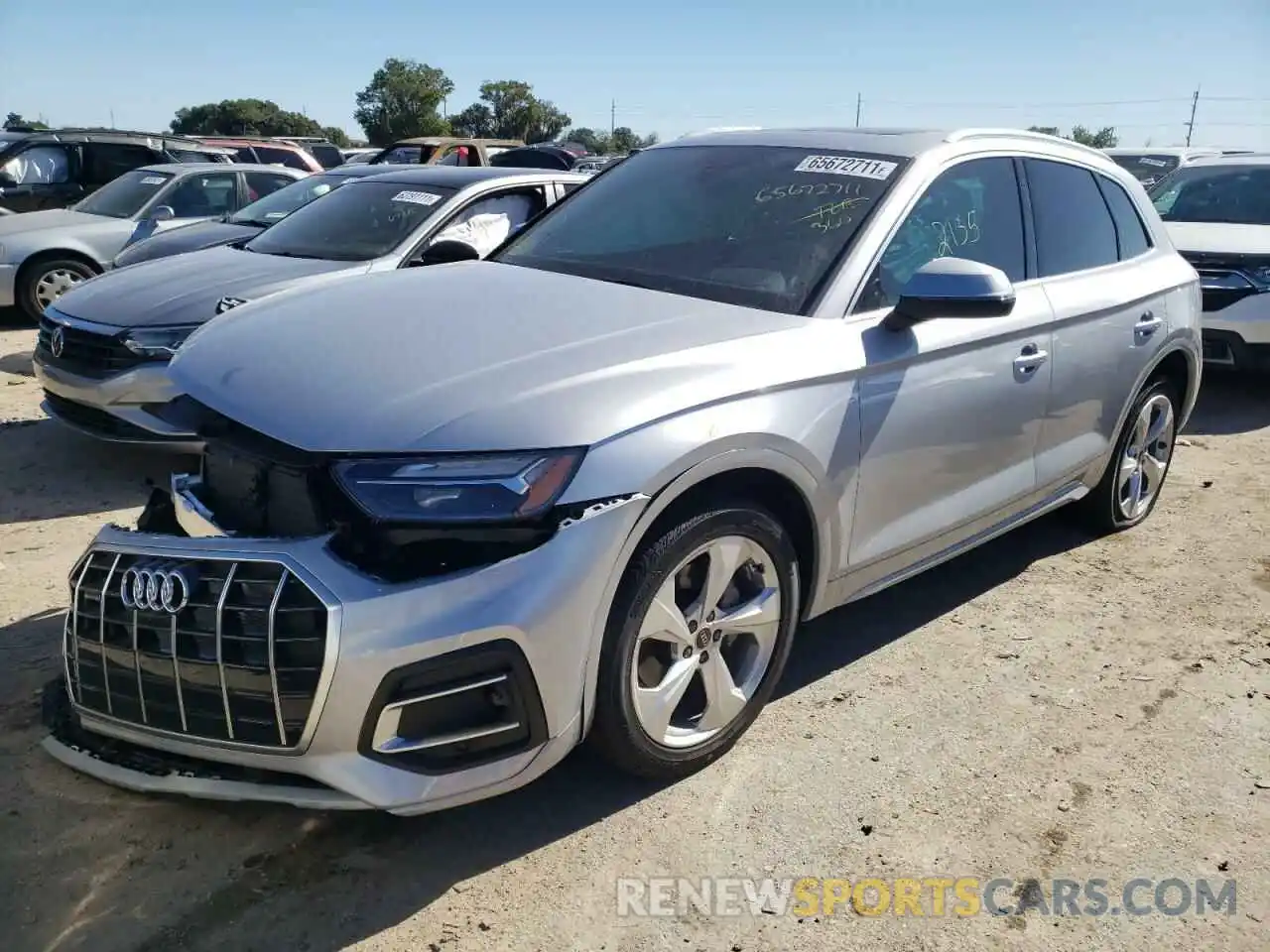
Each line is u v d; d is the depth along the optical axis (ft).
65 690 9.94
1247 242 25.77
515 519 8.16
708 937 8.39
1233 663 13.00
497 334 9.68
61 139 40.68
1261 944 8.57
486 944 8.20
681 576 9.64
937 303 10.44
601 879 8.93
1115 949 8.48
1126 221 15.74
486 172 23.27
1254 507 18.56
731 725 10.37
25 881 8.57
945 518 12.26
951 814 9.96
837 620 13.79
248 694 7.98
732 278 11.35
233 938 8.13
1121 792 10.39
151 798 9.61
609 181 14.28
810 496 10.24
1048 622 13.92
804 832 9.62
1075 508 16.89
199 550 8.22
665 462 8.71
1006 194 13.33
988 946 8.45
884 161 12.35
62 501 17.34
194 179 35.19
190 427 9.37
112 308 18.25
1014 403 12.78
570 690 8.59
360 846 9.18
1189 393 17.24
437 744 8.17
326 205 22.97
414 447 8.21
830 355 10.34
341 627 7.73
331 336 9.89
